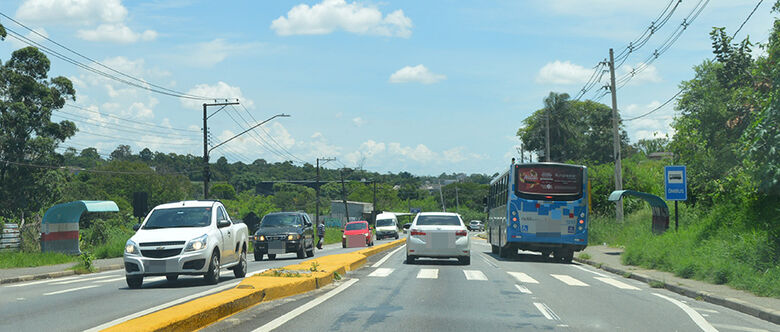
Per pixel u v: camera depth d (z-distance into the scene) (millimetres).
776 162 16688
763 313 10234
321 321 8922
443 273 17797
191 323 7996
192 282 15023
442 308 10398
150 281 15938
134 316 9477
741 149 18781
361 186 133000
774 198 18547
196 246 13797
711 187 26562
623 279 17344
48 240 26781
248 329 8250
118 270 21812
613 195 25562
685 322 9531
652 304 11656
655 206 25719
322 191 130250
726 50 25031
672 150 29812
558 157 79562
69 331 8258
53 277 18812
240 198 107562
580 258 24984
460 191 142625
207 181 40406
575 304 11281
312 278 13227
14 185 50781
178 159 117375
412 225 21844
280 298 11508
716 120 27625
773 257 14758
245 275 16781
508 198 24609
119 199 78000
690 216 27047
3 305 11047
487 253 32250
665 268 18547
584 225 24109
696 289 13469
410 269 19375
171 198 91500
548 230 24078
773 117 17047
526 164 24406
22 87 51531
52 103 53344
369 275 17016
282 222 27016
